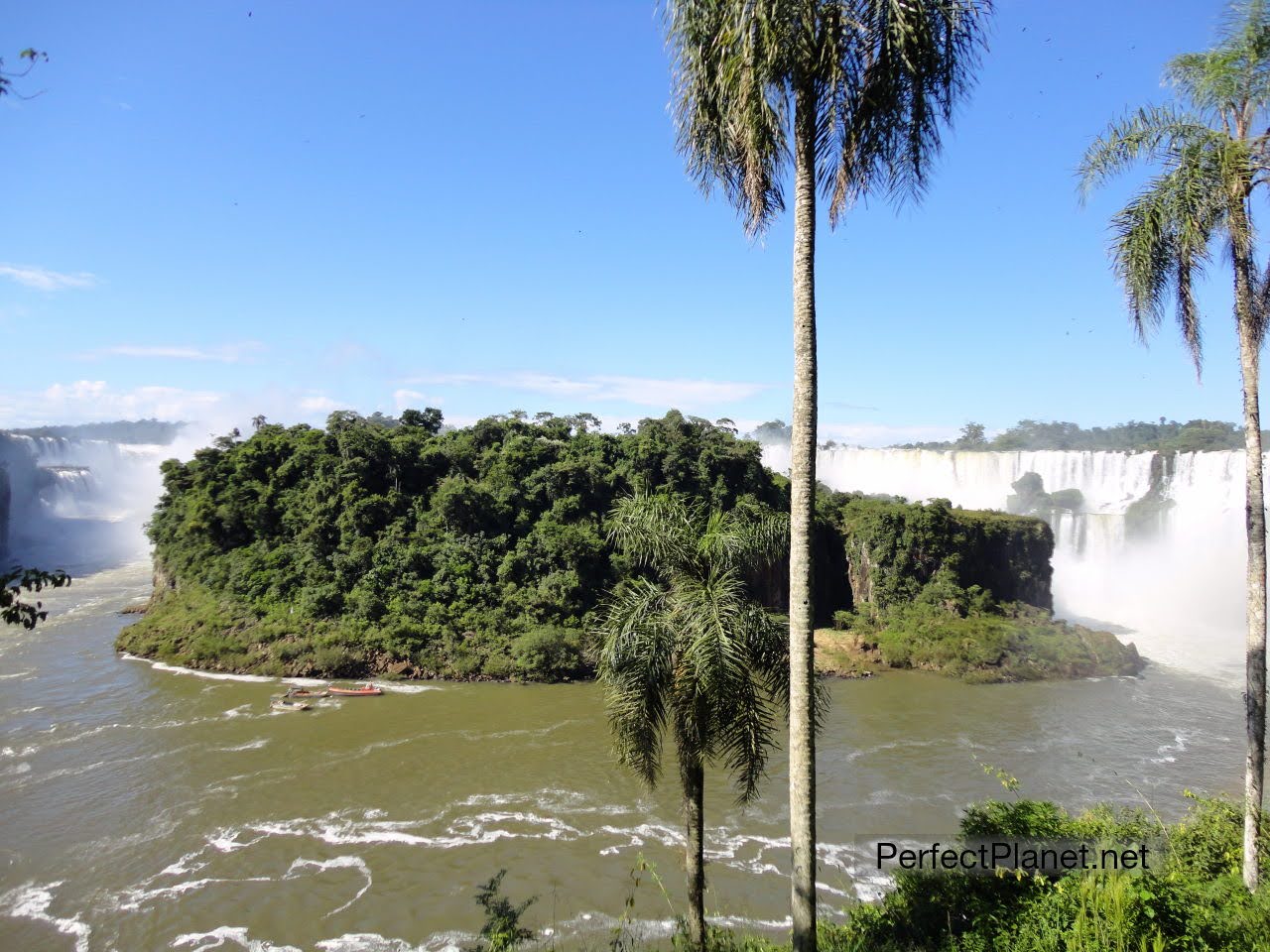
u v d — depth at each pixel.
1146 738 37.06
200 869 24.33
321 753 33.50
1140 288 15.63
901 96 10.35
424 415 69.38
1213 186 14.55
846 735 37.16
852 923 16.00
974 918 14.24
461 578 52.12
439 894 22.94
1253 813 15.07
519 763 32.53
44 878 23.80
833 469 101.94
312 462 57.66
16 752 33.19
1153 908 11.67
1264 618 15.27
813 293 10.80
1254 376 15.20
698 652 12.96
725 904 22.34
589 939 20.61
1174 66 15.09
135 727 36.31
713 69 10.86
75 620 58.47
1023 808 17.03
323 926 21.50
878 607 59.28
